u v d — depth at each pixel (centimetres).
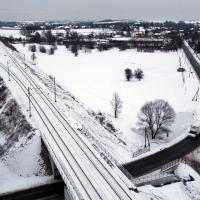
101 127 9269
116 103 10612
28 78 12656
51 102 10062
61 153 6712
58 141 7288
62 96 11462
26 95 10312
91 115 10338
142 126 9569
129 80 16100
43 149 7225
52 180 6588
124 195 5503
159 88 14650
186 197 6209
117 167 6581
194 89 14475
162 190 6347
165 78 16650
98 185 5691
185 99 12938
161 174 6938
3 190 6288
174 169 7419
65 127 8150
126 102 12362
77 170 6103
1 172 7081
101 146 7544
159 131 9531
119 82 15662
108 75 17175
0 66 13938
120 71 18300
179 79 16412
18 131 8162
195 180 6912
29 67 15650
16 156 7388
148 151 8150
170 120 9300
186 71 18275
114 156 7456
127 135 9319
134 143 8838
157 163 7494
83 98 12612
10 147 7850
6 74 12569
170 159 7744
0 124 9200
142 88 14575
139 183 6400
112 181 5875
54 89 11638
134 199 5456
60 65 19575
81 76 16650
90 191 5491
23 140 7681
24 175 6919
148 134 9375
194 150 8344
